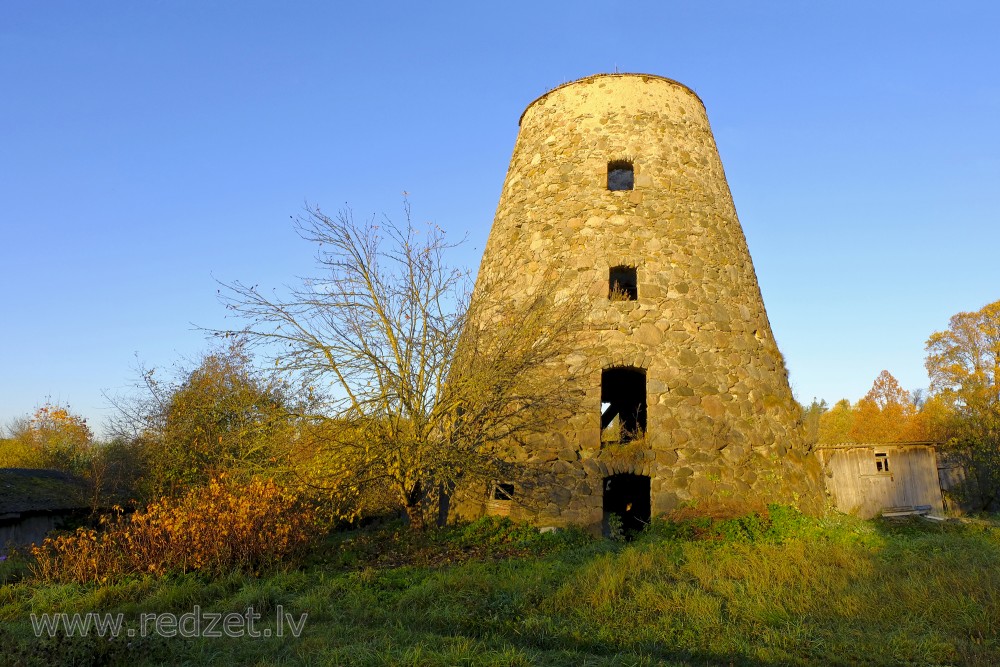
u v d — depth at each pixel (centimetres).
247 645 591
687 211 1348
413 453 997
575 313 1183
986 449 1770
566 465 1139
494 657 532
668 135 1411
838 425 3903
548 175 1406
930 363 3256
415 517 1076
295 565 881
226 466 1215
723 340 1259
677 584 756
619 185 1619
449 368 1040
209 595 760
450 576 795
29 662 528
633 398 1608
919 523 1437
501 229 1445
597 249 1294
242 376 1358
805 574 783
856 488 1647
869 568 801
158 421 1628
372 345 1012
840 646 573
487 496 1177
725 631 615
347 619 666
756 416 1225
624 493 1525
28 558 1170
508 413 1077
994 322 3050
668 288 1266
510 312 1163
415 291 1044
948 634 594
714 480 1135
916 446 1728
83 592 790
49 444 2864
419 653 532
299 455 1022
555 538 1024
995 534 1182
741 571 805
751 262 1448
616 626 633
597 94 1445
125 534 888
